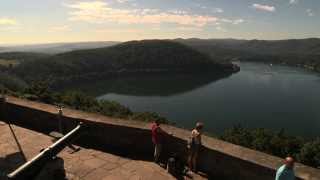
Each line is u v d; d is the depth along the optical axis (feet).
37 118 32.48
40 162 17.12
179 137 24.95
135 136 26.91
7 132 30.60
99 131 28.30
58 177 20.85
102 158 25.82
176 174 23.49
